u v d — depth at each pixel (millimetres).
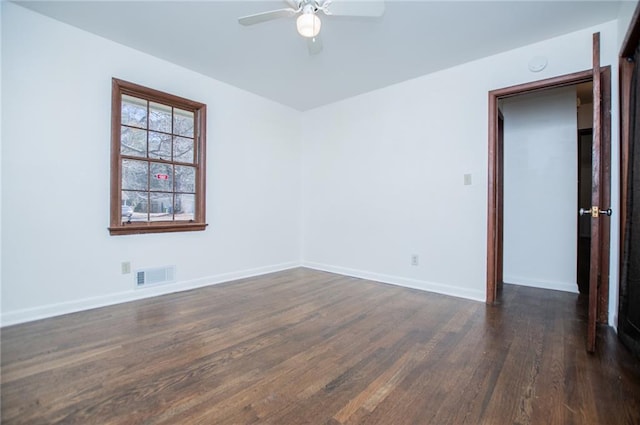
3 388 1580
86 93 2742
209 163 3662
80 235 2729
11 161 2387
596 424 1339
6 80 2355
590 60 2590
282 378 1707
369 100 4039
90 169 2775
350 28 2588
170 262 3340
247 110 4062
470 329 2389
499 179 3748
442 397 1539
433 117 3463
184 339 2188
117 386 1610
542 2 2252
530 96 3725
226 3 2326
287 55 3100
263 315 2684
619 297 2215
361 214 4125
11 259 2398
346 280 3961
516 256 3832
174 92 3311
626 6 2164
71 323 2443
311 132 4742
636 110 1983
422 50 2963
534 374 1739
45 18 2516
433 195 3463
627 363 1851
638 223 1931
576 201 3480
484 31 2639
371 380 1691
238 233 3996
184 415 1396
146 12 2443
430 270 3490
